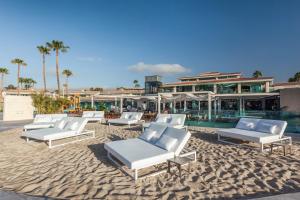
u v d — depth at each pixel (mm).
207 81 30641
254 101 26922
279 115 13883
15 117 17250
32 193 3529
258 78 27094
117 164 4934
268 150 6219
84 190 3637
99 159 5504
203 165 4922
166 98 18203
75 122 8297
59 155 5996
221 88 29250
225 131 7398
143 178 4137
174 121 10141
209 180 4027
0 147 7078
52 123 10539
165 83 35469
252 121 7758
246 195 3391
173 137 4957
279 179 4023
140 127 11977
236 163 5031
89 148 6785
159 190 3613
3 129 11539
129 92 40469
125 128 11680
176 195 3408
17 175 4438
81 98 32531
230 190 3578
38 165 5105
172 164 4934
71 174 4438
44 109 17891
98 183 3936
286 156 5598
